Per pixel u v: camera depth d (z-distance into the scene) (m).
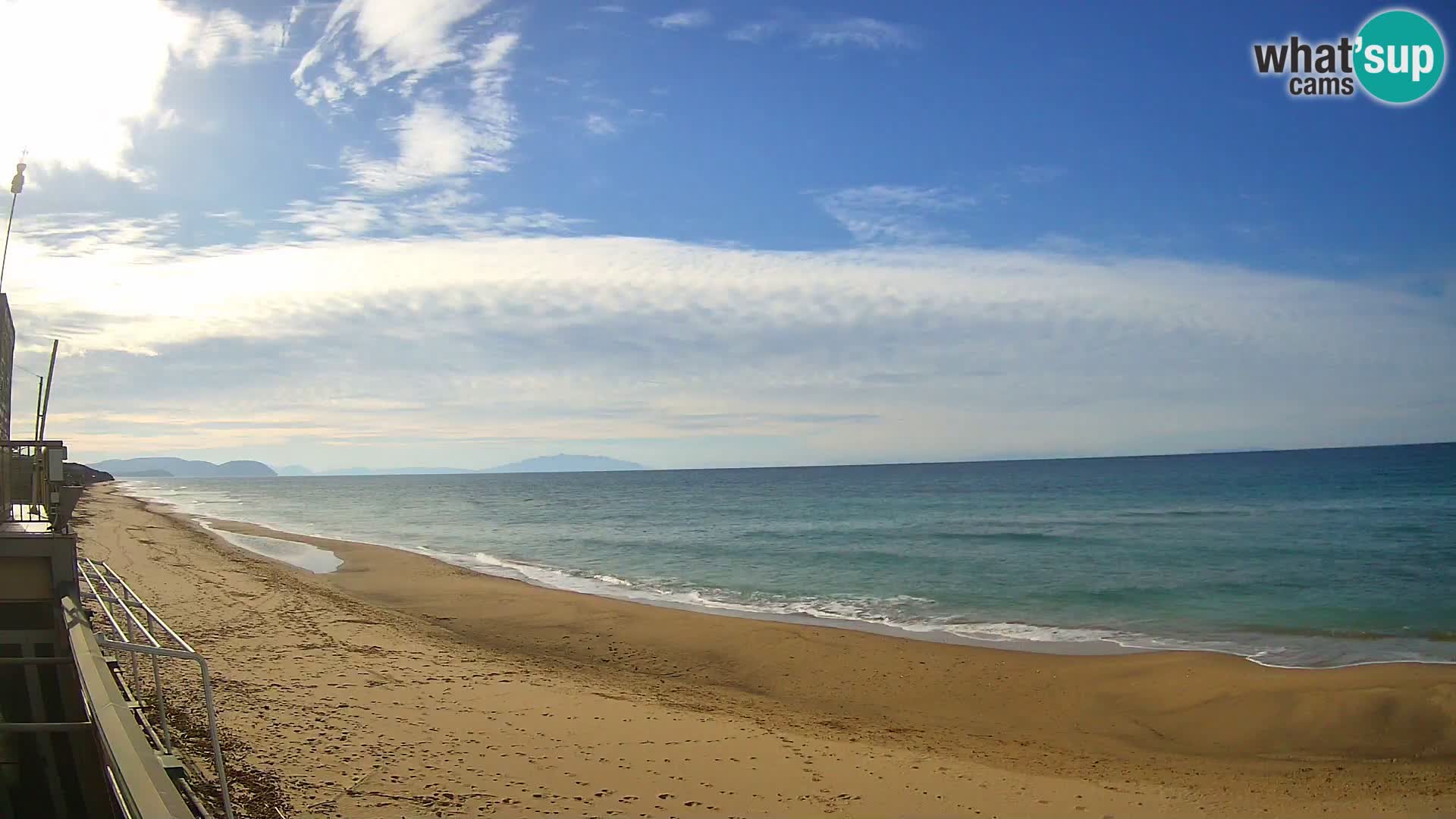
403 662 12.25
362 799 6.69
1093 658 14.58
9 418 16.45
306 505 81.25
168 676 9.82
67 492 11.65
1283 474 98.19
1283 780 9.13
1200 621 17.91
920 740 10.57
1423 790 8.76
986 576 25.06
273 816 6.15
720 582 24.67
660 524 50.16
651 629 17.09
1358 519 41.44
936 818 7.40
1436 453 161.38
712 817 7.01
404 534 44.00
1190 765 9.80
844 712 11.95
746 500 77.94
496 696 10.54
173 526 39.09
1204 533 36.69
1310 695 11.80
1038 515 50.75
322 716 8.84
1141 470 132.00
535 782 7.49
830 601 21.27
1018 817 7.56
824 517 53.16
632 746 8.82
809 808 7.40
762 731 10.03
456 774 7.50
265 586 19.70
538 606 19.53
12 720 8.73
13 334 16.97
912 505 64.62
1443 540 32.19
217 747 5.08
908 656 14.87
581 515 60.91
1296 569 25.41
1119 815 7.75
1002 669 14.03
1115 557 29.14
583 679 12.70
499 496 104.75
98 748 6.85
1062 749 10.46
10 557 9.56
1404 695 11.49
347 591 21.86
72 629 7.72
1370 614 18.38
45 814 8.08
